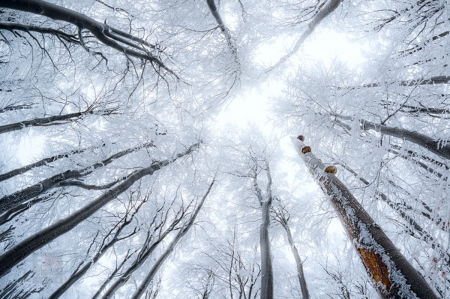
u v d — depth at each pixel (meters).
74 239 7.48
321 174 3.55
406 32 4.03
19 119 7.30
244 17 6.70
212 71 7.57
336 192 2.98
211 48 7.15
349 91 4.78
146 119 8.02
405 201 4.93
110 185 4.62
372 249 2.09
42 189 3.75
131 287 7.40
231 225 9.60
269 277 3.41
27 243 2.49
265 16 6.57
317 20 5.76
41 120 5.08
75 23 3.47
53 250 7.48
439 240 2.88
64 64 7.09
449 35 2.84
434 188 3.99
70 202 7.06
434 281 2.97
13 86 6.50
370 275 2.05
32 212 6.74
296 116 6.70
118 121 7.13
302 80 6.13
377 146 3.82
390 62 3.63
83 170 4.62
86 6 6.23
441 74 3.59
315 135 6.38
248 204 9.49
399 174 5.89
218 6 6.60
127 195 7.41
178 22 6.61
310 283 9.30
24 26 3.90
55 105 7.54
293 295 8.79
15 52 6.62
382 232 2.26
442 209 2.87
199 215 9.40
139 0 6.52
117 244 7.09
